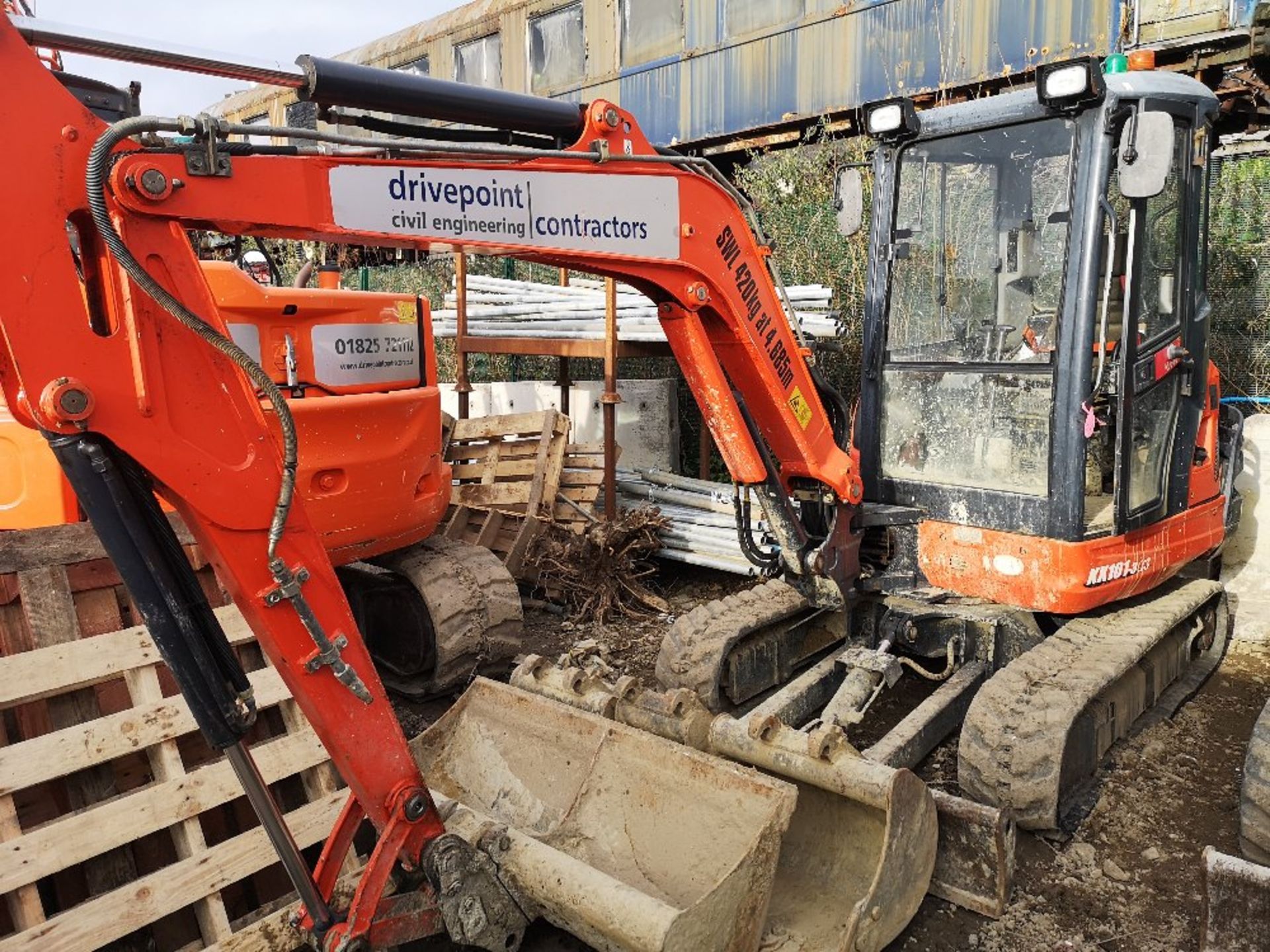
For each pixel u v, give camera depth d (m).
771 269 3.39
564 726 3.17
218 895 2.82
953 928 2.96
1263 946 2.44
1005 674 3.44
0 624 2.97
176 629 2.03
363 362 3.99
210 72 2.16
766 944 2.67
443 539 4.91
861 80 9.09
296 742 3.19
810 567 3.68
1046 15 7.91
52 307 1.87
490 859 2.50
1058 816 3.29
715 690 3.77
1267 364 6.80
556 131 2.85
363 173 2.31
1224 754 3.99
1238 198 7.10
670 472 7.25
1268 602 5.41
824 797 2.91
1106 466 4.24
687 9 10.41
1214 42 7.04
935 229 3.93
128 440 1.96
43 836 2.65
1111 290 3.67
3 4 1.80
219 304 3.45
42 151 1.84
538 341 6.71
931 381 3.96
